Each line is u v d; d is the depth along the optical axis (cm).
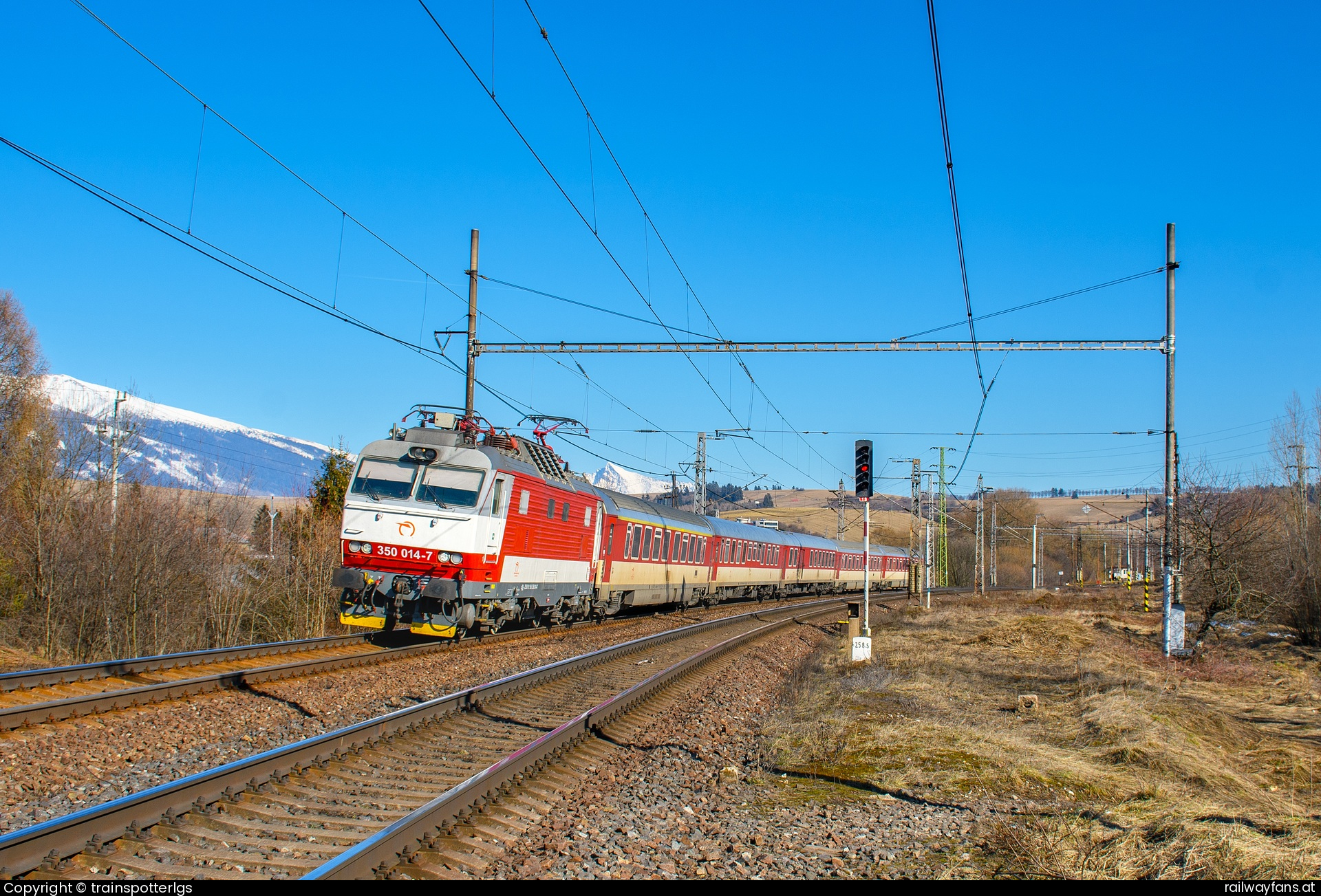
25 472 2662
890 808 851
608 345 2267
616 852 680
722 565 3784
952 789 916
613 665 1695
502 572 1783
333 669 1435
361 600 1708
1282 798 980
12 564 2564
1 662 2117
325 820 686
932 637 2527
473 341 2306
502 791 777
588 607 2472
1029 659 2058
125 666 1252
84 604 2405
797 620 3138
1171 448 2111
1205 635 2352
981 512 6144
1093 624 3177
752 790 911
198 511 2723
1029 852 701
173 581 2561
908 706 1337
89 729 950
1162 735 1145
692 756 1043
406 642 1833
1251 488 2588
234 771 733
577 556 2266
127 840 612
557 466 2194
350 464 3303
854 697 1441
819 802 868
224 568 2717
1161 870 665
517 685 1326
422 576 1669
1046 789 930
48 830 568
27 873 546
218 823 659
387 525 1684
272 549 2791
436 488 1703
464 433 1817
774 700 1564
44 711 960
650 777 922
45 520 2562
